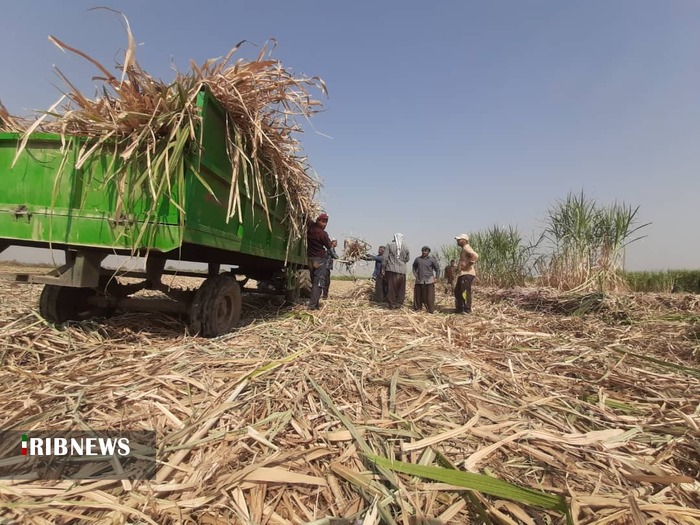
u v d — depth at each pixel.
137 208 3.32
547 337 5.26
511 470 2.14
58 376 2.94
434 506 1.81
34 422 2.29
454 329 5.54
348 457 2.14
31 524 1.58
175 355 3.49
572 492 1.89
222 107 3.80
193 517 1.69
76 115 3.43
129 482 1.84
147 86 3.38
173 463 2.00
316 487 1.92
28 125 3.89
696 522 1.77
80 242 3.40
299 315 6.04
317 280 7.13
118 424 2.35
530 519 1.74
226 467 2.02
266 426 2.42
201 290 4.25
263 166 4.62
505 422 2.62
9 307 5.14
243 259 6.07
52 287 4.10
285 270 7.09
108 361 3.33
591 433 2.52
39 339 3.60
